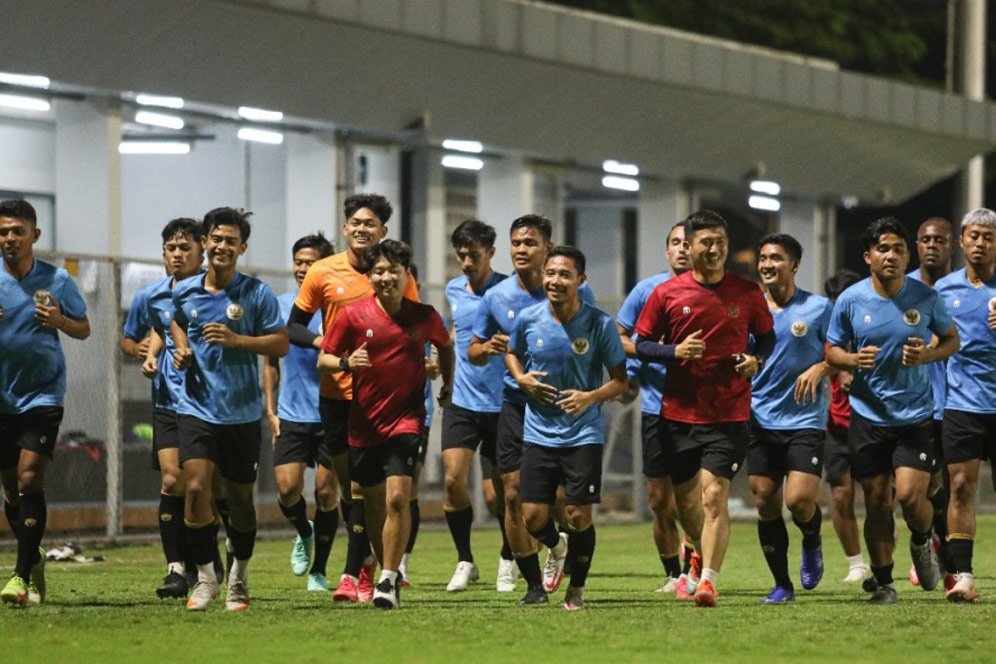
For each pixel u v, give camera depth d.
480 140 57.16
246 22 47.50
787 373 29.44
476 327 30.08
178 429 26.12
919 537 28.61
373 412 25.97
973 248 28.27
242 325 25.56
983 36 74.81
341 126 53.12
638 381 30.84
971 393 28.30
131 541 43.09
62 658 20.36
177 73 47.53
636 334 27.27
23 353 26.38
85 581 32.44
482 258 31.73
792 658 20.86
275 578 34.00
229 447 25.73
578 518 26.42
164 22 45.91
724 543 26.81
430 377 30.67
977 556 42.22
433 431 52.09
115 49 45.69
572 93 58.22
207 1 46.19
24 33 43.75
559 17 56.81
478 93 55.56
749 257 71.06
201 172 53.62
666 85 60.47
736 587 32.41
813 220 71.06
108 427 42.75
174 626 23.41
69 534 42.03
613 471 55.66
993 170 102.75
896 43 100.69
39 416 26.47
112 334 42.75
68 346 41.97
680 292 26.94
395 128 54.34
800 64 65.75
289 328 28.61
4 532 40.69
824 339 29.67
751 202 69.38
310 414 31.64
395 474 25.84
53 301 26.72
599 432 26.61
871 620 24.67
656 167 63.56
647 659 20.66
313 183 53.78
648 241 65.62
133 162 53.78
